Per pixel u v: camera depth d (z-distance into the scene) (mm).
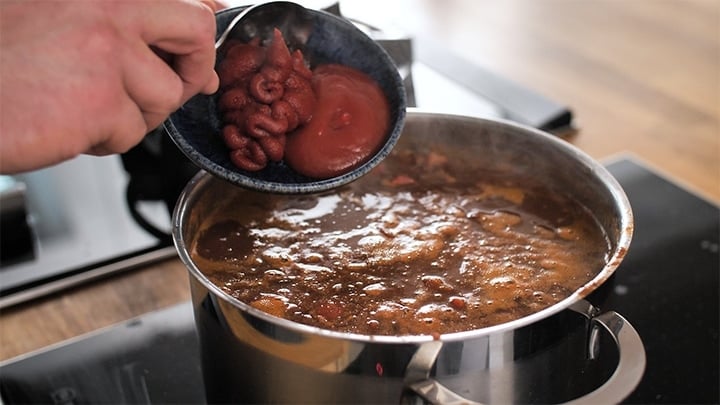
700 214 758
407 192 635
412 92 680
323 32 576
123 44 459
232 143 542
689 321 655
